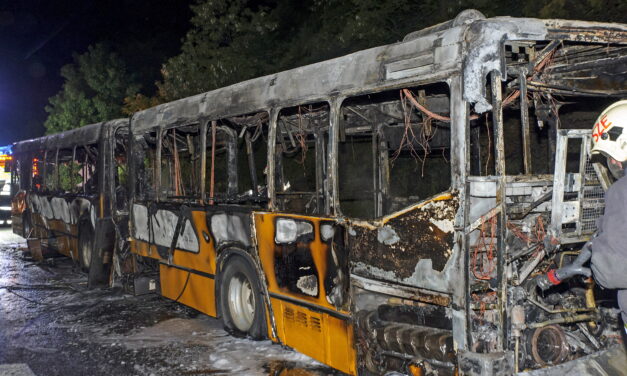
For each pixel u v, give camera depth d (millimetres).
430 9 11344
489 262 4160
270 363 5906
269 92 5922
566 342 4453
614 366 4082
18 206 15031
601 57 5137
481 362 3904
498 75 3928
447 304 4133
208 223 6945
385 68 4605
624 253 3143
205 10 15812
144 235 8617
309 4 15328
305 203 8242
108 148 9484
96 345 6766
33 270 11938
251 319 6605
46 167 12930
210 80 15672
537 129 6926
